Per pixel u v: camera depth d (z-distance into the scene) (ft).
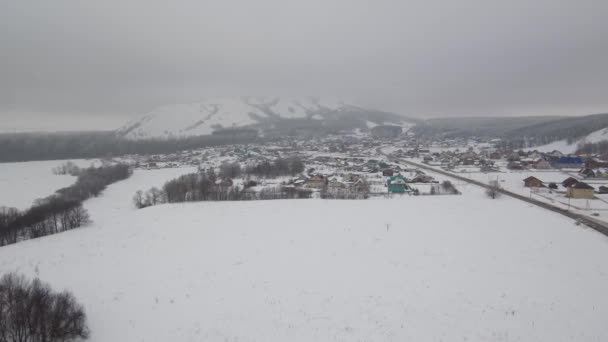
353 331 67.77
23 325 64.39
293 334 67.00
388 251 112.78
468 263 102.37
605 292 84.74
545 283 89.04
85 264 108.58
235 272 97.25
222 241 125.59
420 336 65.92
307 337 65.98
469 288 85.66
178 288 88.28
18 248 132.67
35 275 100.53
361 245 118.73
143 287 89.66
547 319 71.87
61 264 109.70
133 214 178.70
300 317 73.05
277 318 72.79
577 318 72.49
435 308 76.18
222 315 74.49
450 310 75.25
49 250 126.62
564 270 98.12
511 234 131.95
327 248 116.16
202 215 166.30
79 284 92.84
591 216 169.48
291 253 111.75
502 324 69.92
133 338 67.62
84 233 151.74
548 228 141.90
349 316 73.20
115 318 74.95
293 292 84.43
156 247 122.31
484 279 91.09
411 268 98.73
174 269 101.04
